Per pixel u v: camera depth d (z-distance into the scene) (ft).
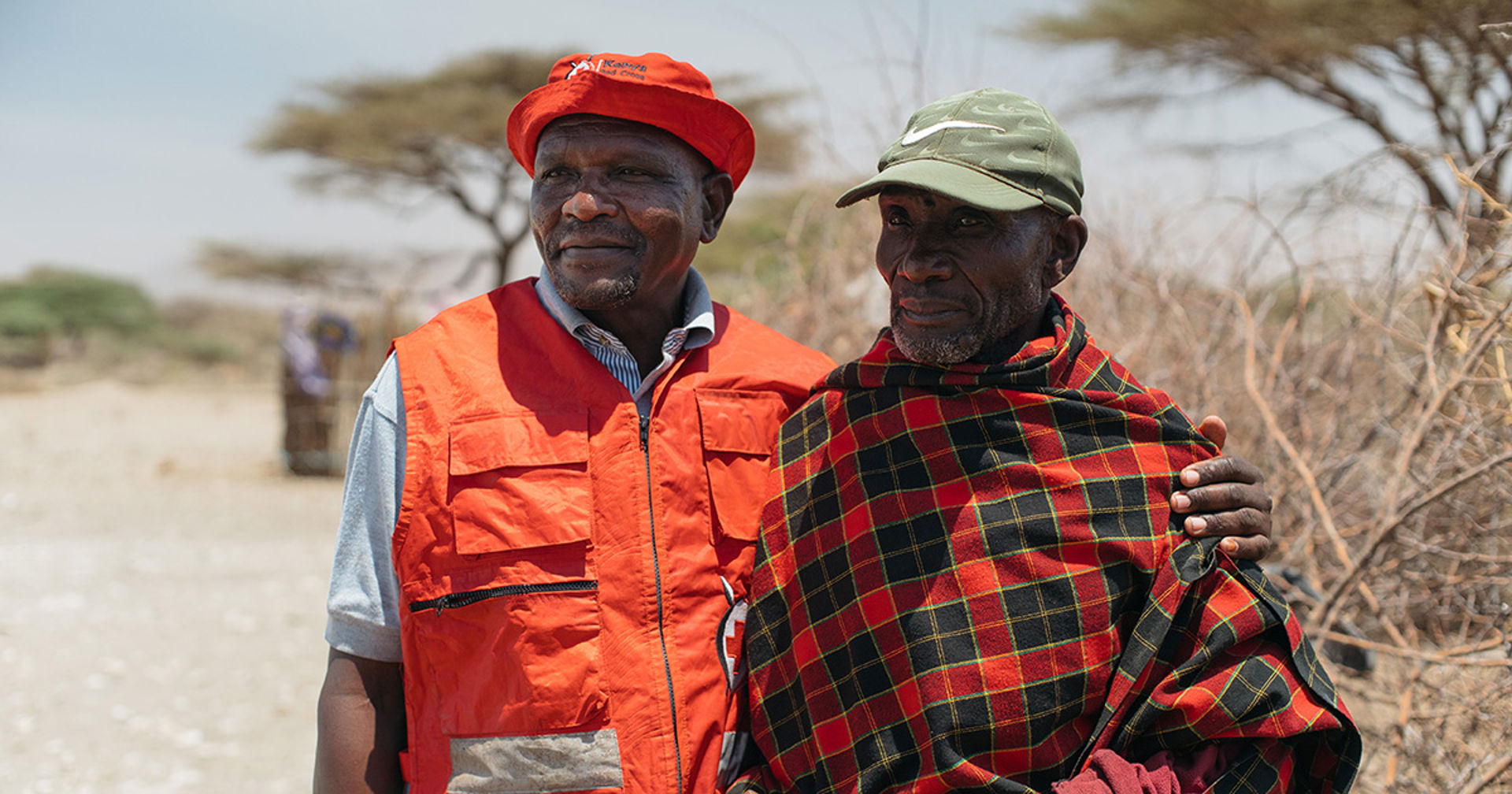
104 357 116.37
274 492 38.78
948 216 5.30
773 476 6.07
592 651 5.37
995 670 5.30
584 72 5.68
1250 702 5.09
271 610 22.76
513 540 5.38
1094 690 5.32
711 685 5.60
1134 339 13.30
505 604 5.37
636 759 5.34
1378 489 10.96
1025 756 5.28
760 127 51.96
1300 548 11.29
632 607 5.47
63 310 129.80
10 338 113.70
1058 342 5.66
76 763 14.89
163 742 15.70
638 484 5.63
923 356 5.46
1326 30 27.86
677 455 5.80
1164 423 5.61
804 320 17.20
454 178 66.69
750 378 6.21
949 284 5.35
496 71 67.36
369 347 43.47
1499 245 8.85
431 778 5.47
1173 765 5.24
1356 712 10.18
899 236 5.50
